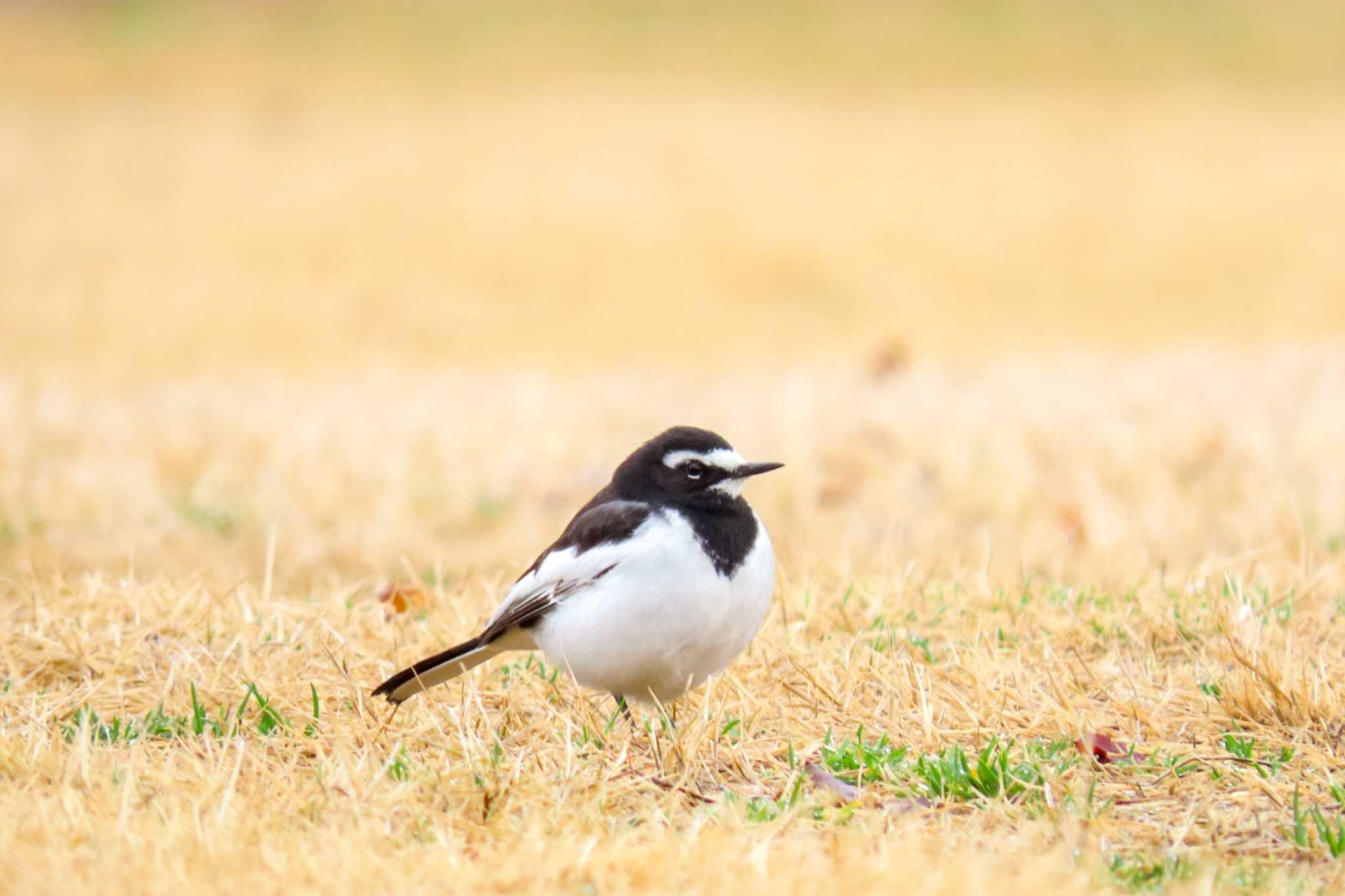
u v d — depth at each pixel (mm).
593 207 37688
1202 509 12391
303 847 5941
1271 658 8078
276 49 52344
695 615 7332
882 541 12117
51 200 37969
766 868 5711
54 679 8602
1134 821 6555
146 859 5824
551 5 57094
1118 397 18031
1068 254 35094
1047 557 11250
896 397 19047
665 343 29141
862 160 42156
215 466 14828
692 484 7453
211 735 7637
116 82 48250
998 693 7957
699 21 55594
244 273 33094
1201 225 36562
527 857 5906
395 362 26969
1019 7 56031
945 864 5762
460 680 8484
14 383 22516
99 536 12258
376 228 36219
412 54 52156
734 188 39312
